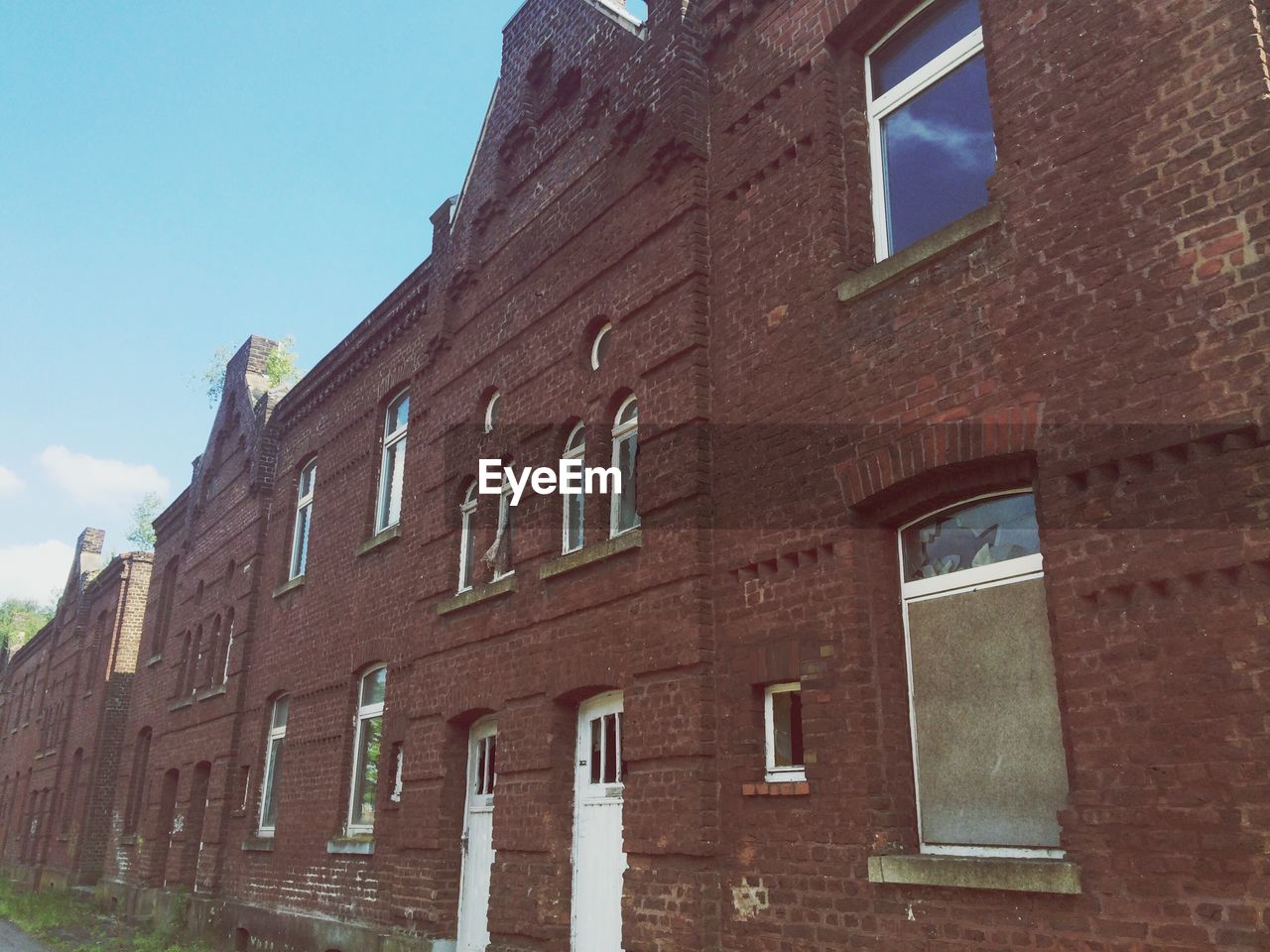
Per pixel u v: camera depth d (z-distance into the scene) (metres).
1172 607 5.12
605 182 10.39
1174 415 5.30
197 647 20.72
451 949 10.41
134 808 22.83
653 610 8.35
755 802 7.22
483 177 12.84
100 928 18.97
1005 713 6.16
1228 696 4.81
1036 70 6.51
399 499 14.34
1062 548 5.66
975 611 6.46
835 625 6.95
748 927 7.04
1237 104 5.41
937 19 7.83
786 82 8.59
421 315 14.28
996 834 6.05
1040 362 6.04
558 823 9.12
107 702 27.55
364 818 12.95
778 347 7.99
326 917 12.79
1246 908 4.58
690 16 9.66
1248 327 5.11
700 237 9.02
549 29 12.04
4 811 38.03
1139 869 4.98
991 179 6.61
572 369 10.28
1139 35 5.96
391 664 12.68
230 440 21.19
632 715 8.32
